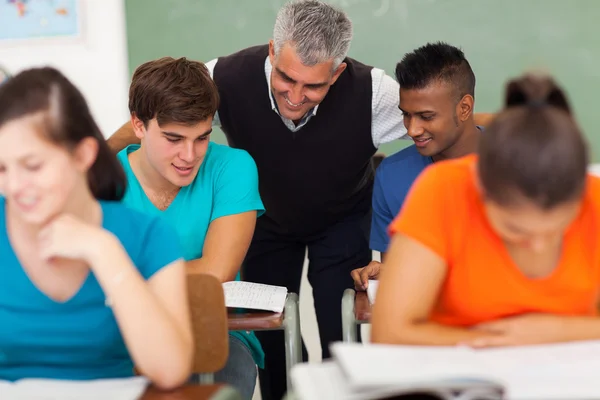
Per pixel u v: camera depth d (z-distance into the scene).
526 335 0.99
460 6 3.24
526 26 3.22
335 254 2.19
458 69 1.74
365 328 2.81
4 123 0.95
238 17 3.38
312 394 0.81
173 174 1.68
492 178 0.88
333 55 1.79
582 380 0.84
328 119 2.03
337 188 2.12
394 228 1.05
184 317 1.04
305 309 3.34
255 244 2.23
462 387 0.77
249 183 1.80
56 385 0.96
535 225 0.88
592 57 3.21
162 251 1.06
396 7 3.27
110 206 1.08
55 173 0.96
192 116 1.60
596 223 1.04
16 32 3.67
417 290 1.02
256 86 2.03
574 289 1.05
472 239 1.04
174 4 3.41
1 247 1.04
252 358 1.60
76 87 1.02
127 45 3.48
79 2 3.61
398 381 0.77
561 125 0.87
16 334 1.04
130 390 0.94
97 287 1.04
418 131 1.77
